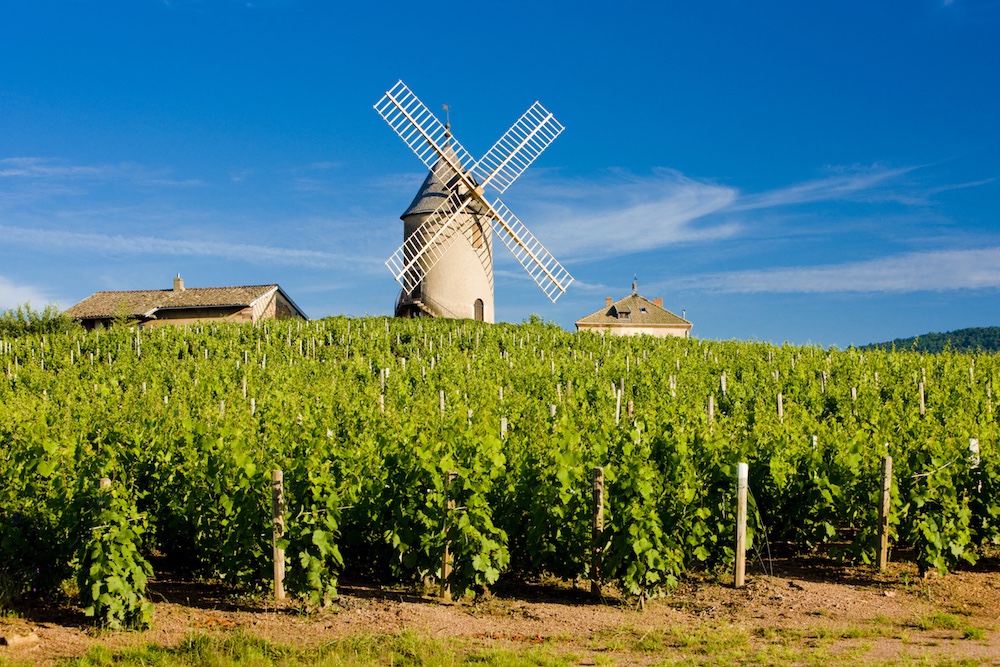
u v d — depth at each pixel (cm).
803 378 2283
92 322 5144
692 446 1116
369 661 788
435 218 3772
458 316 3784
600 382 2181
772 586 1043
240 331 3600
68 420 1300
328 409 1558
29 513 953
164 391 2245
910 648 816
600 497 994
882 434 1257
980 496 1133
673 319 6562
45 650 805
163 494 1120
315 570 950
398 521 1023
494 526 1050
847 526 1277
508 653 803
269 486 986
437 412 1548
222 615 932
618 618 940
